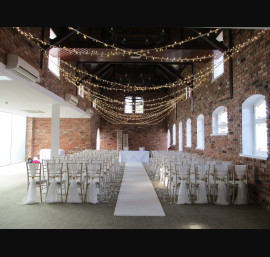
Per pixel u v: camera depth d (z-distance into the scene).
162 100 17.89
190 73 11.16
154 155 11.02
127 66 15.27
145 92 16.77
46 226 3.79
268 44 4.69
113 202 5.21
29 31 5.80
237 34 6.11
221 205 5.03
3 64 4.59
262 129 5.48
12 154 13.12
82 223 3.93
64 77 8.83
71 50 7.45
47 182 5.29
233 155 6.32
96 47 7.42
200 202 5.14
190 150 11.17
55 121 8.52
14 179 8.05
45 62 6.87
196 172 5.33
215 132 8.05
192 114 10.81
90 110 12.87
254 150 5.80
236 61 6.16
